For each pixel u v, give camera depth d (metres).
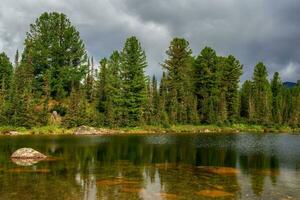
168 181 24.17
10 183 22.95
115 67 93.94
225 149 45.72
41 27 91.88
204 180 24.66
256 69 122.75
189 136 70.56
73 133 74.50
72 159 34.31
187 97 98.38
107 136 67.62
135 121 87.56
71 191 20.89
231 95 109.94
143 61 89.88
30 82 81.81
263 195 20.45
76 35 93.88
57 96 88.44
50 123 79.12
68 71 90.06
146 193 20.62
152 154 39.31
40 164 30.84
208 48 106.62
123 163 32.34
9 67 95.31
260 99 114.81
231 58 110.25
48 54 89.31
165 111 96.31
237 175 26.81
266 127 108.19
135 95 88.94
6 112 74.56
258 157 37.72
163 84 99.94
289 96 127.50
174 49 104.38
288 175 26.98
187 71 104.50
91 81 103.06
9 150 40.59
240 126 103.69
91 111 85.50
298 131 105.56
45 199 19.11
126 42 89.88
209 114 99.12
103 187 22.05
